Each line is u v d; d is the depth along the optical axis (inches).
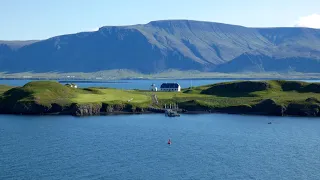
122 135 5812.0
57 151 4785.9
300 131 6348.4
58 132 5999.0
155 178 3880.4
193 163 4382.4
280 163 4424.2
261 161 4495.6
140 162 4384.8
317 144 5378.9
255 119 7667.3
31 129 6240.2
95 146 5064.0
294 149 5068.9
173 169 4160.9
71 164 4254.4
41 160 4394.7
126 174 3969.0
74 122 6983.3
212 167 4249.5
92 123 6899.6
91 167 4165.8
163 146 5137.8
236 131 6289.4
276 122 7303.2
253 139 5674.2
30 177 3841.0
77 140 5408.5
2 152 4719.5
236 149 5039.4
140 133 5994.1
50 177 3848.4
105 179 3818.9
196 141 5482.3
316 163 4434.1
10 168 4104.3
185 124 6939.0
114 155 4640.8
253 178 3927.2
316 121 7480.3
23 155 4591.5
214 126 6761.8
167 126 6688.0
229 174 4033.0
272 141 5546.3
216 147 5132.9
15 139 5452.8
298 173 4082.2
